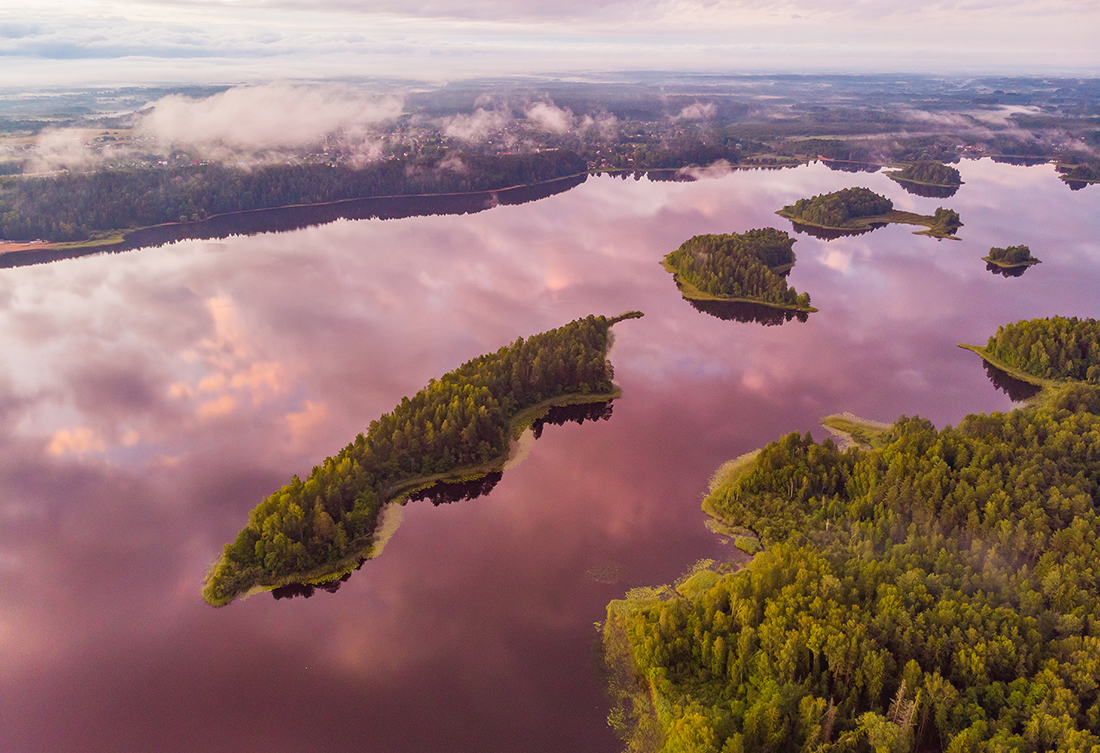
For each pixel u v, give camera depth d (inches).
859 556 4852.4
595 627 4936.0
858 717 3708.2
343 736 4188.0
